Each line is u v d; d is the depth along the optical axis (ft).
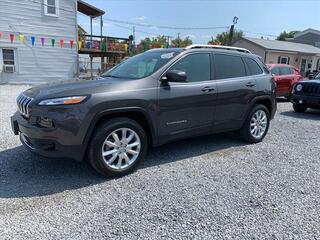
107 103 12.42
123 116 13.47
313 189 12.55
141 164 14.93
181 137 15.35
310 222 10.00
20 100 13.46
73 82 13.87
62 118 11.66
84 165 14.47
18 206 10.53
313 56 102.58
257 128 19.22
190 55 15.57
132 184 12.59
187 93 14.93
